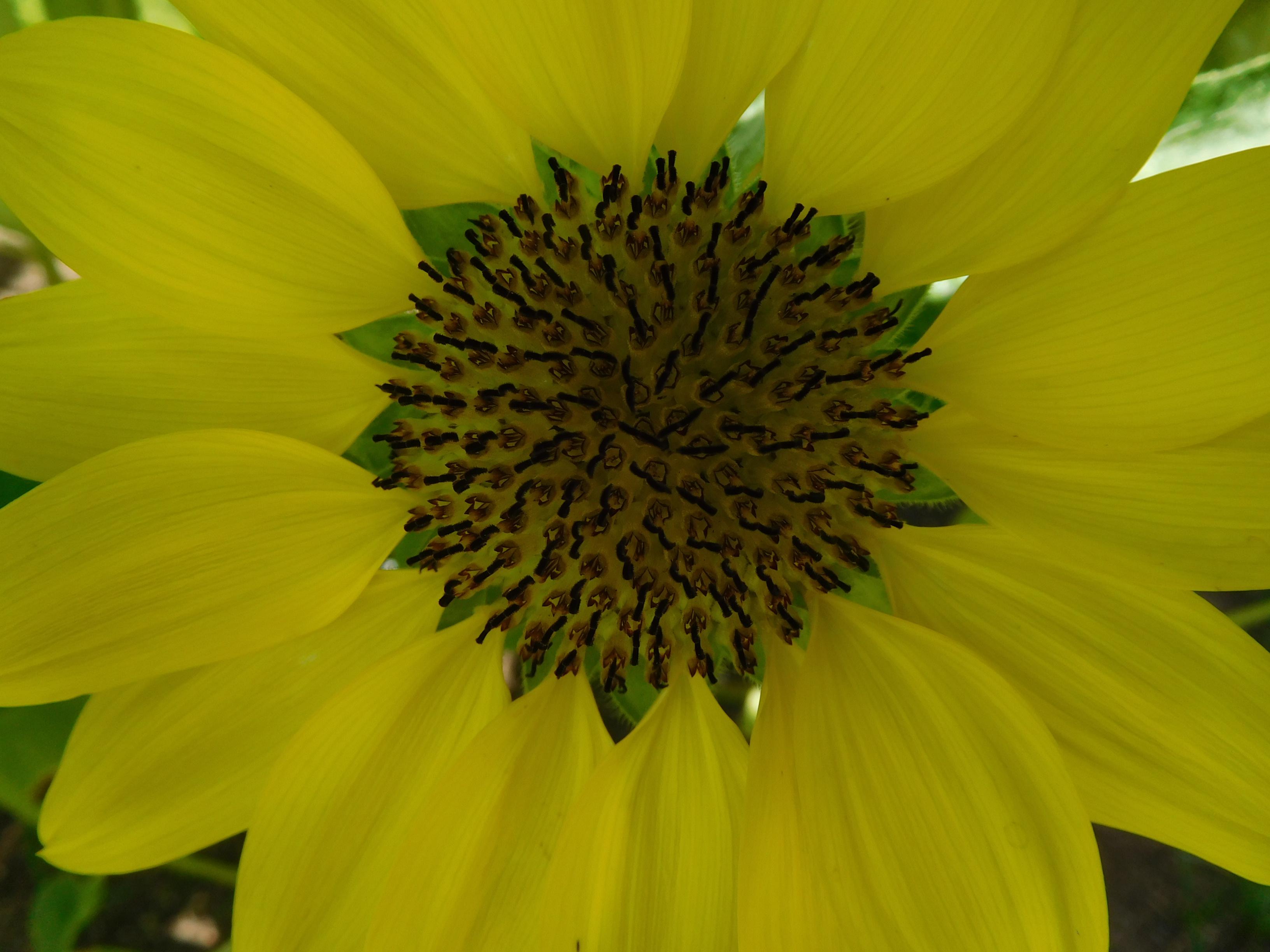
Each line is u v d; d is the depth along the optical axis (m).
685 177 0.24
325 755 0.24
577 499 0.24
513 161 0.24
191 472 0.23
